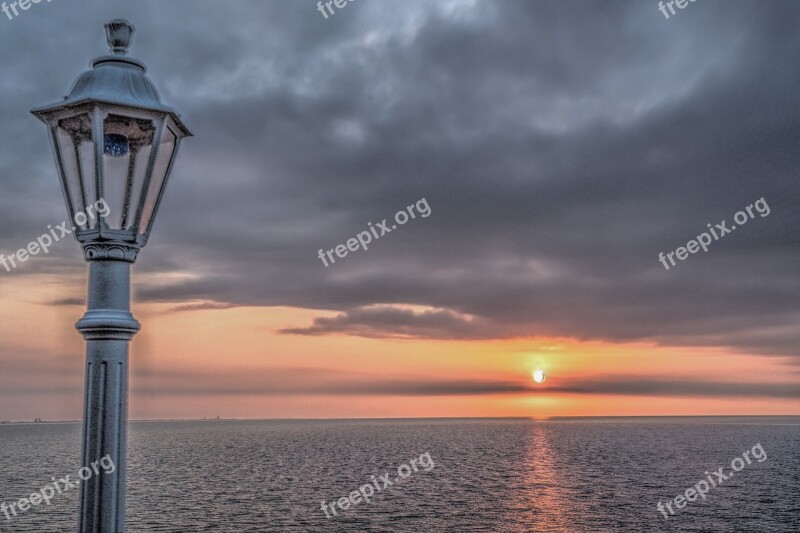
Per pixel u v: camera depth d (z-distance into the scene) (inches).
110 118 178.4
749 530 2938.0
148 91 184.1
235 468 5876.0
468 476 5211.6
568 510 3506.4
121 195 180.2
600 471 5580.7
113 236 179.6
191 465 6176.2
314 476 5221.5
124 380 179.6
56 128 181.6
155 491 4254.4
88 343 179.3
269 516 3314.5
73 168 180.7
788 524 3078.2
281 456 7401.6
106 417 175.2
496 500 3892.7
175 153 195.8
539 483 4736.7
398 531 2952.8
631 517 3287.4
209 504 3695.9
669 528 2997.0
